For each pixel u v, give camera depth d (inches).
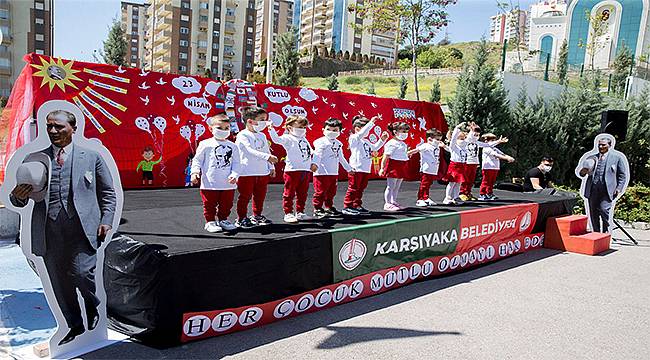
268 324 173.9
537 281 249.1
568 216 353.7
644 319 196.9
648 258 313.9
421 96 1087.0
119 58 1267.2
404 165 266.8
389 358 149.6
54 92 320.8
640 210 460.4
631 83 808.9
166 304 144.9
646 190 478.0
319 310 191.6
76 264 142.5
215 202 186.4
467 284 239.9
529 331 178.7
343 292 200.4
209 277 153.0
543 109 549.3
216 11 2324.1
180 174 387.5
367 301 206.8
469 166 316.8
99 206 147.3
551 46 2325.3
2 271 219.1
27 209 129.9
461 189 319.6
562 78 675.4
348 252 199.8
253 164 199.8
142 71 377.4
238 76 2444.6
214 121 185.2
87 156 143.8
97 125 346.0
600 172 352.8
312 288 187.3
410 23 789.2
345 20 2536.9
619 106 604.1
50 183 134.8
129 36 2824.8
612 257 314.0
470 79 531.2
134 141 363.6
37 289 198.1
